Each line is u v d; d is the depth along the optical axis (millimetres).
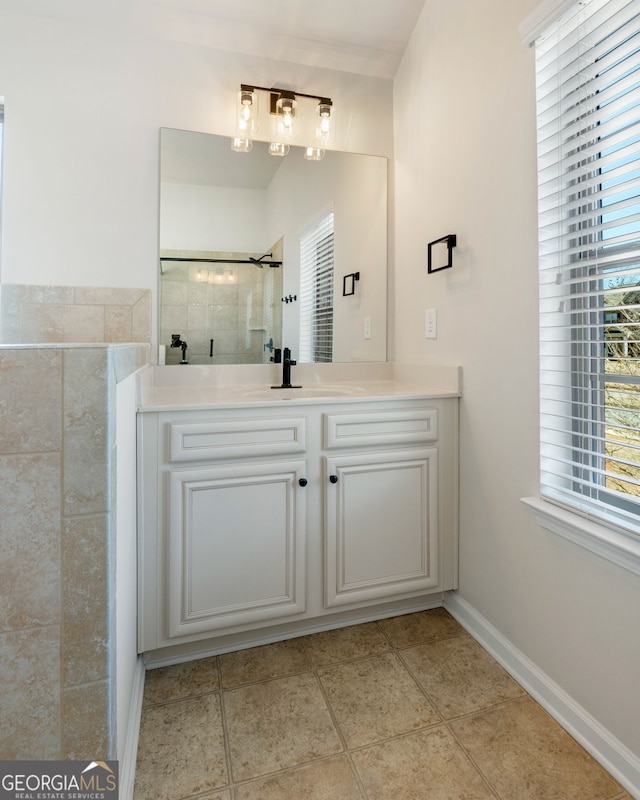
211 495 1446
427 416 1689
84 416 773
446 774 1093
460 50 1663
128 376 1077
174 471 1400
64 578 783
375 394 1687
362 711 1286
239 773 1097
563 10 1147
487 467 1577
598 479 1239
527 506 1387
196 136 1921
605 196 1109
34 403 753
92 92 1790
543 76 1294
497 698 1339
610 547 1087
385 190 2221
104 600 801
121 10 1788
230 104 1965
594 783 1068
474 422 1644
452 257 1741
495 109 1480
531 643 1373
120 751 956
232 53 1951
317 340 2145
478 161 1576
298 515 1545
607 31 1111
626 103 1061
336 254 2152
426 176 1924
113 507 807
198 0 1790
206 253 1957
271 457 1515
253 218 2018
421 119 1956
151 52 1854
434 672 1449
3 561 758
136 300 1764
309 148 2080
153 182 1873
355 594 1633
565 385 1316
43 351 751
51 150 1750
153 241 1879
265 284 2049
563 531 1237
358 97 2160
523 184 1367
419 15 1947
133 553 1280
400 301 2189
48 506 769
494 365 1527
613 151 1114
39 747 793
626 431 1151
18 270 1728
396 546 1679
